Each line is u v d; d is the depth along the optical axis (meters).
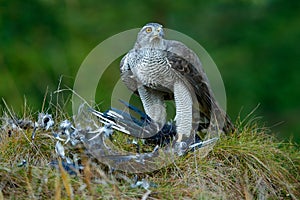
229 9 24.36
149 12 23.66
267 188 10.00
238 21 24.19
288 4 24.19
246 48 23.44
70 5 23.41
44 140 10.21
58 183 8.71
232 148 10.37
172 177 9.76
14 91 20.00
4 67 21.12
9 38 21.97
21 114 12.03
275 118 22.28
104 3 23.77
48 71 21.44
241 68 22.80
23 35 22.42
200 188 9.40
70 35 22.84
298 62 23.12
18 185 9.02
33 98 19.95
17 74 21.09
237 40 23.91
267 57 23.33
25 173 9.12
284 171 10.44
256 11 24.17
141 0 23.78
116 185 9.05
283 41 23.44
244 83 22.36
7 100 19.69
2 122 10.75
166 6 23.70
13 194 8.84
